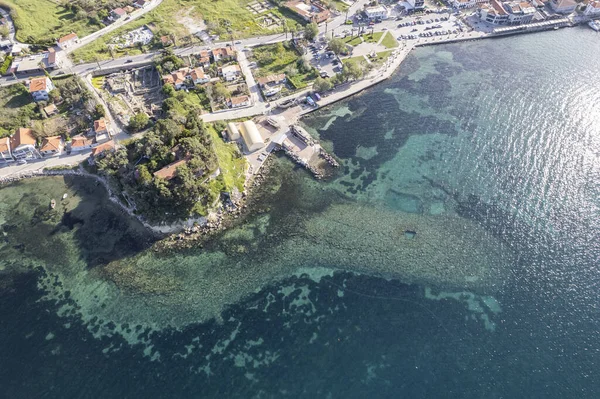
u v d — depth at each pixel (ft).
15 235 389.80
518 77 543.39
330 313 332.39
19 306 341.62
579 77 536.01
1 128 465.88
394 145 466.29
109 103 497.05
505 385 291.38
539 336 314.35
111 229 390.63
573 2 650.43
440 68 565.94
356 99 524.11
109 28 615.98
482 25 637.71
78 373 303.48
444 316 327.88
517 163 437.17
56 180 434.71
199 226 390.42
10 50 569.64
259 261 366.84
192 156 393.29
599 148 442.09
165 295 346.54
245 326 327.26
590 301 331.16
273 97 520.01
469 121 488.44
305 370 302.86
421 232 384.27
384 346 313.12
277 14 654.94
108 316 335.47
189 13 654.12
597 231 374.02
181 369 305.53
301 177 435.12
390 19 650.43
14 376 301.43
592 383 290.35
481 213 396.98
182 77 525.34
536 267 354.33
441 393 289.33
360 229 388.37
